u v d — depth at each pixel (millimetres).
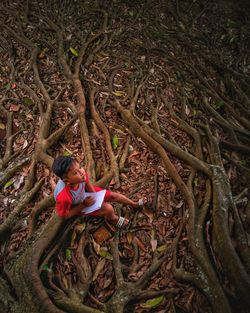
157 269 4434
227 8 8750
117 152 5598
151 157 5543
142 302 4191
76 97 6227
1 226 4676
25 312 3973
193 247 4457
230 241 4395
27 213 4855
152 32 7828
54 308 3939
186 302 4215
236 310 4117
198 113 6215
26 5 8062
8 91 6379
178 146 5547
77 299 4109
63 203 4148
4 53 7035
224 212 4645
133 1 8555
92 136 5758
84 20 7973
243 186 5316
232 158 5637
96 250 4594
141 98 6395
